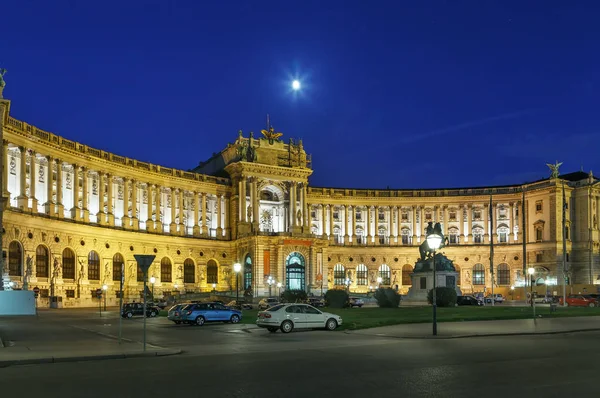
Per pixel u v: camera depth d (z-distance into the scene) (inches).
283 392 800.3
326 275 5556.1
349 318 2265.0
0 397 778.2
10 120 3599.9
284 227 5644.7
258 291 5113.2
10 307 2127.2
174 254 5073.8
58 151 4040.4
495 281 5984.3
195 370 998.4
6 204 3447.3
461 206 6181.1
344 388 826.2
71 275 4094.5
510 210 6067.9
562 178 6146.7
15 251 3563.0
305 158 5812.0
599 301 3747.5
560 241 5669.3
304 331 1846.7
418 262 3538.4
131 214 4790.8
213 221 5511.8
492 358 1127.6
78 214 4197.8
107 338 1636.3
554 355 1172.5
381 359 1121.4
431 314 2454.5
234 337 1667.1
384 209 6259.8
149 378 917.8
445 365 1035.3
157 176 5017.2
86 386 852.6
